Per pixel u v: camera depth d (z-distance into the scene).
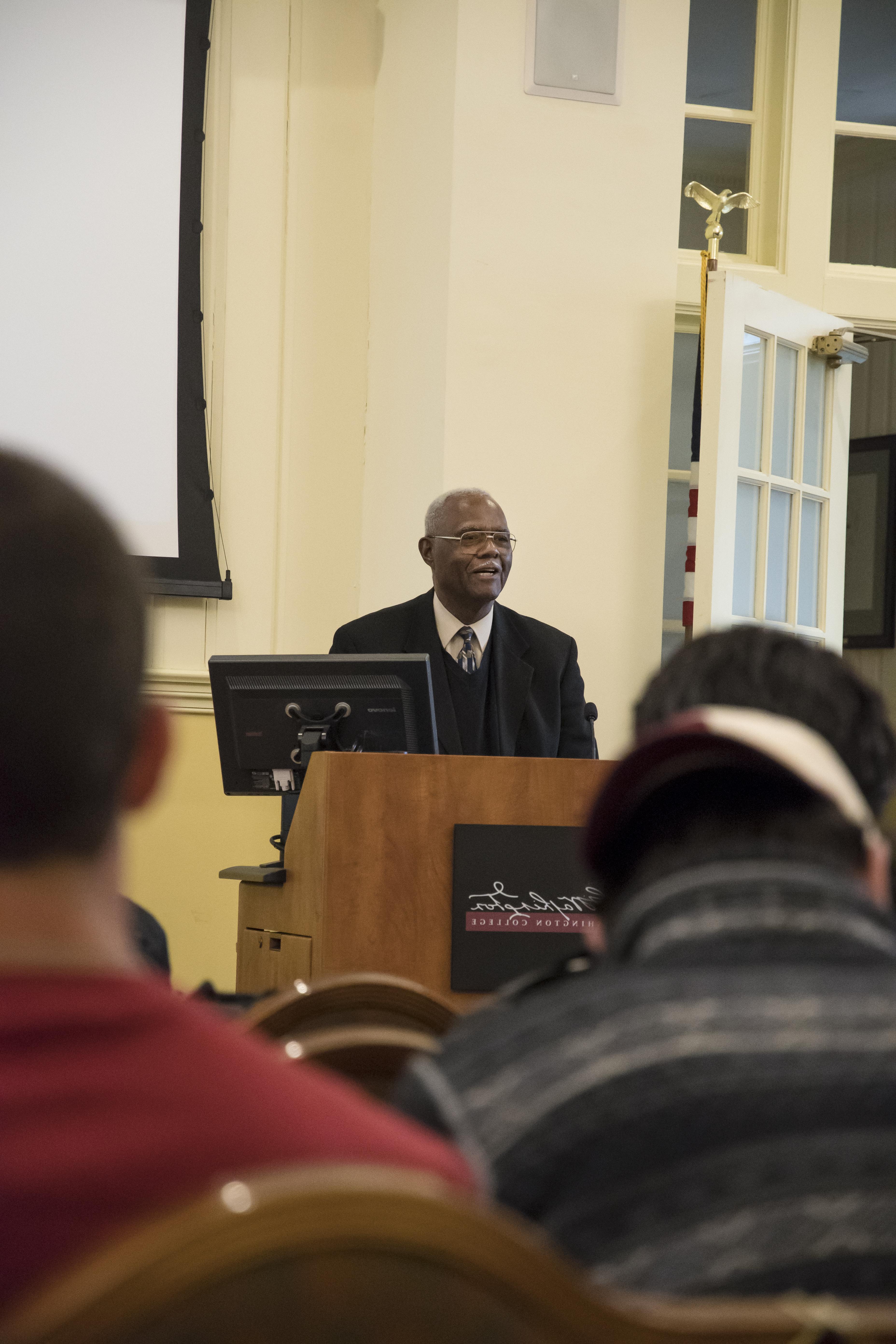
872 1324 0.86
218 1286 0.70
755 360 7.70
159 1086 0.83
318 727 4.72
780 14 8.56
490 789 4.20
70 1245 0.77
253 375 7.99
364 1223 0.73
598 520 7.60
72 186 7.54
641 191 7.72
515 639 6.37
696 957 1.10
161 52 7.70
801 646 1.40
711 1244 0.95
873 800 1.33
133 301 7.65
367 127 8.23
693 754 1.20
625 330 7.68
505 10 7.54
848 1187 0.97
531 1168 1.00
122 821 0.97
